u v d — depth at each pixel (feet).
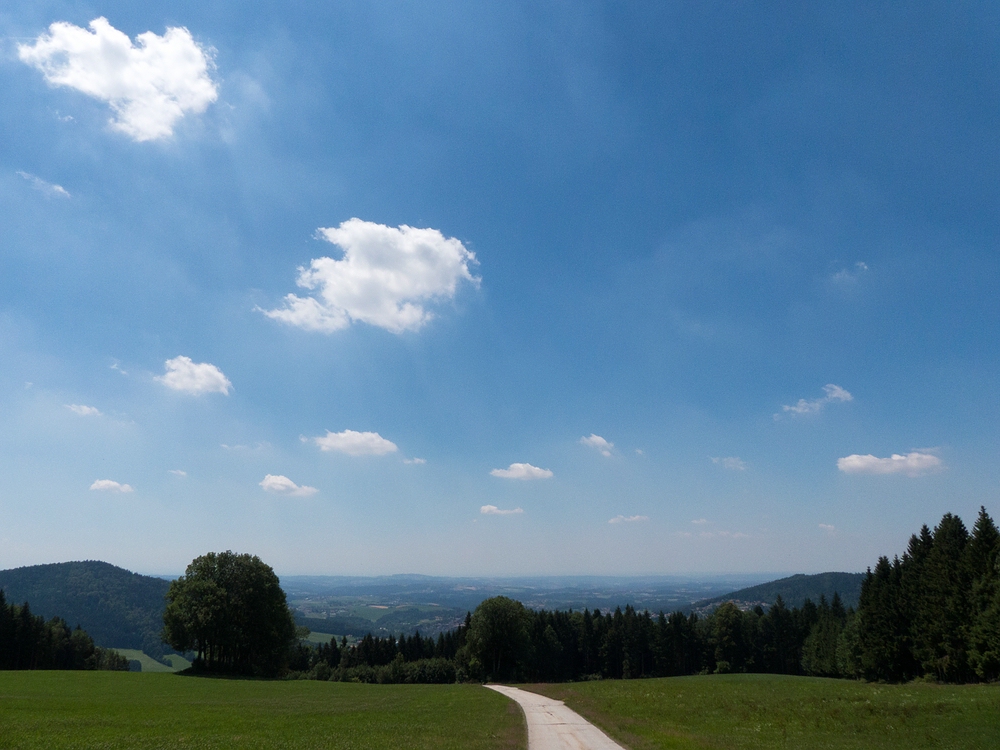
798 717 90.79
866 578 293.02
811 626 411.34
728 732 81.20
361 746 69.21
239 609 242.58
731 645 408.87
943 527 230.68
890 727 82.07
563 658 428.15
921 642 223.30
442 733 81.00
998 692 99.66
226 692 156.46
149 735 75.97
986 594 189.06
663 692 134.92
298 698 143.23
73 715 95.14
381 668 395.55
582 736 77.05
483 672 306.14
